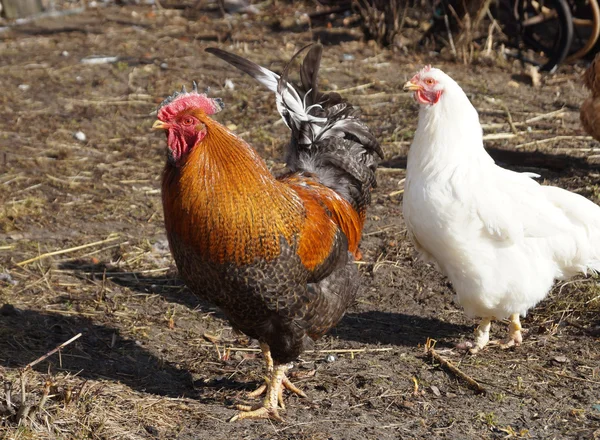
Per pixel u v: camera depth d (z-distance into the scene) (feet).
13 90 15.96
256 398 9.14
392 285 10.43
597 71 11.69
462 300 9.50
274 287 8.63
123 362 9.41
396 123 14.44
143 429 8.75
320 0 22.11
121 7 23.21
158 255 10.75
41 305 9.97
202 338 9.76
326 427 8.86
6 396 8.68
